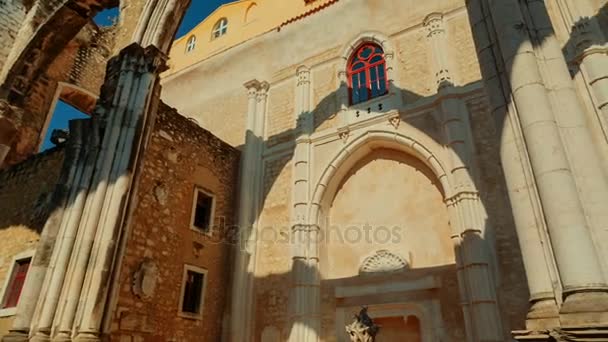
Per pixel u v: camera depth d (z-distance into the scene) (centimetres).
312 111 1391
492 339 827
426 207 1109
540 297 423
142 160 884
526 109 475
